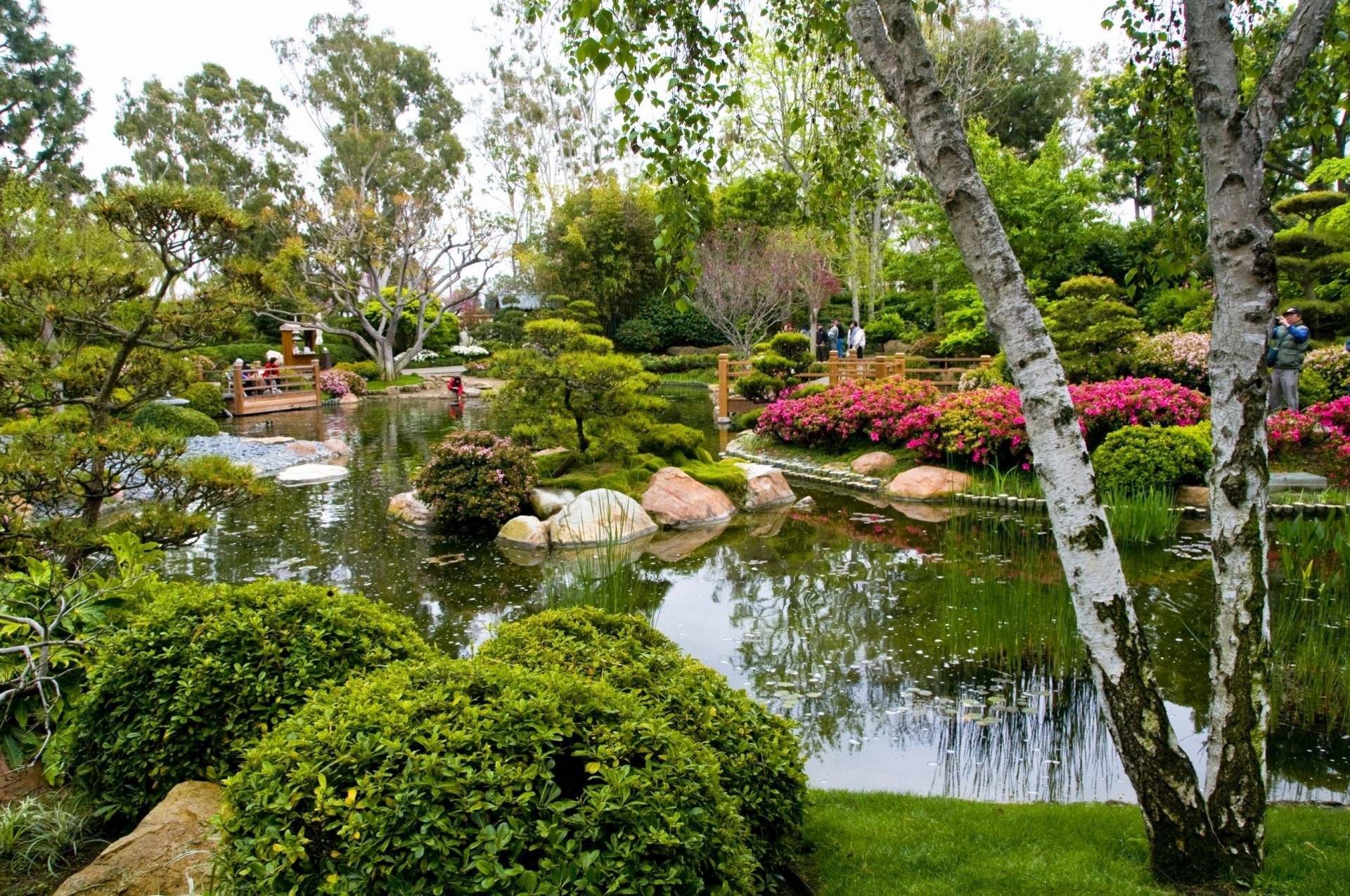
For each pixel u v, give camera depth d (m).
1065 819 3.12
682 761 2.04
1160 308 17.70
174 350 4.73
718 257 27.75
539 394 9.80
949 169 2.53
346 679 2.83
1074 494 2.52
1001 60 27.19
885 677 4.89
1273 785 3.62
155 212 4.43
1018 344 2.53
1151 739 2.53
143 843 2.42
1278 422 9.59
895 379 13.46
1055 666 4.96
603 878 1.75
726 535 8.74
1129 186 28.16
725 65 3.72
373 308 32.00
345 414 20.17
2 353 5.08
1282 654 4.70
